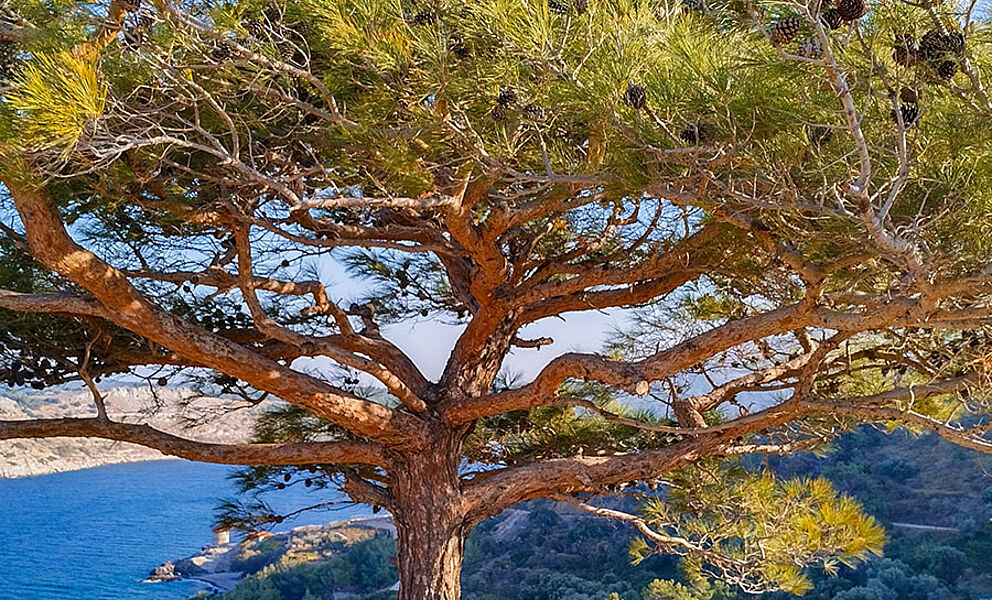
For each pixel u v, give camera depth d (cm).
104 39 249
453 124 284
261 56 283
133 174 311
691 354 385
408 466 476
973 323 292
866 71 229
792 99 248
